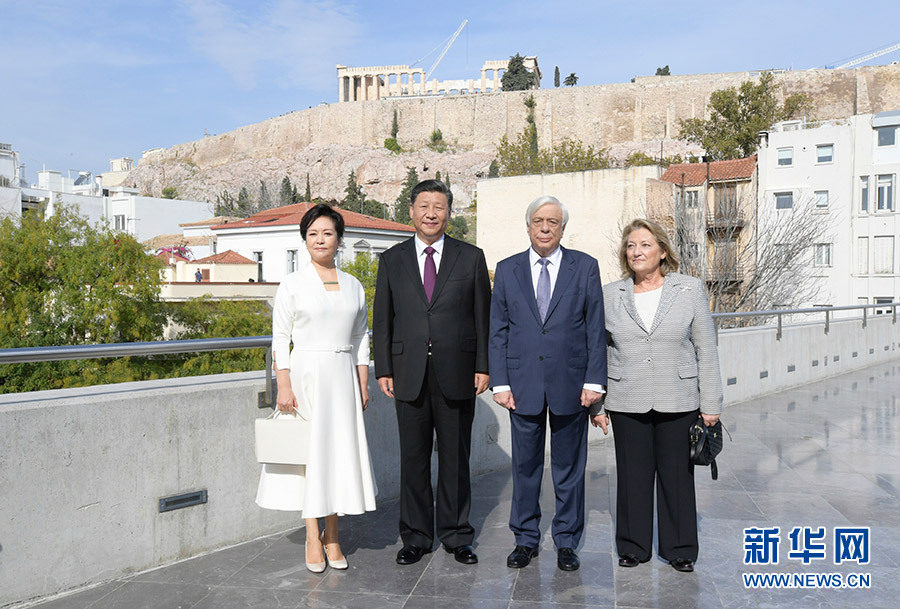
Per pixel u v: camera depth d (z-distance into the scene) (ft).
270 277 132.16
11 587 10.15
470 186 409.69
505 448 19.61
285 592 11.04
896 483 17.28
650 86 385.70
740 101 193.98
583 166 212.43
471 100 440.86
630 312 12.10
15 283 88.99
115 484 11.40
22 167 191.31
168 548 12.19
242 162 494.18
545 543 13.38
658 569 12.03
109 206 210.18
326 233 12.03
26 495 10.32
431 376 12.46
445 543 12.71
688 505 11.91
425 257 12.66
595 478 18.03
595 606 10.53
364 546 13.26
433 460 17.58
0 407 10.21
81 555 10.99
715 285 80.79
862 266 124.67
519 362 12.16
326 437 11.80
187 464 12.44
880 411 27.63
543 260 12.29
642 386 11.90
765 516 14.78
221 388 12.99
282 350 11.89
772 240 84.69
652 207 119.44
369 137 467.52
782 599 10.77
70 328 87.40
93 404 11.10
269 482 12.22
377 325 12.82
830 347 39.14
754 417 26.37
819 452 20.62
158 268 94.02
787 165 130.52
